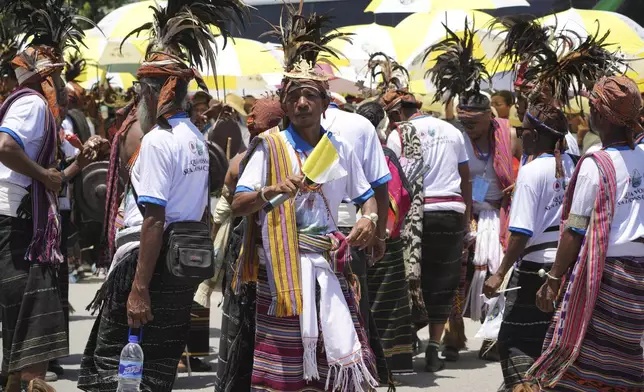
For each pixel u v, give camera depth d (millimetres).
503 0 28922
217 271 17812
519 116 21047
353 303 11617
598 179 11820
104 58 30391
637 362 12070
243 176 11398
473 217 20250
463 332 21266
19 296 14031
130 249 12086
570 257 12078
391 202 17094
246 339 12016
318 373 11289
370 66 20750
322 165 10766
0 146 13562
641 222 11953
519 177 13477
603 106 11922
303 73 11359
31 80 14141
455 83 19859
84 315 24531
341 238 11469
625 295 11922
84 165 14336
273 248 11133
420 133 19109
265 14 34906
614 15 26750
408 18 29281
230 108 21547
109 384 11992
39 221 14008
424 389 17359
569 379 12148
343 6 35156
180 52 12617
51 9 14688
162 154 11672
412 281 18375
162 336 12102
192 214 12086
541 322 13344
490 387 17531
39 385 13125
